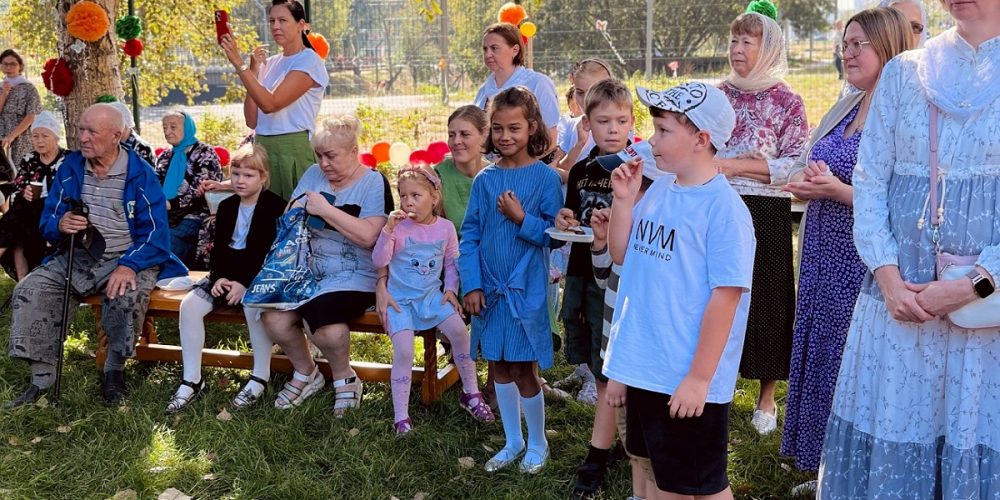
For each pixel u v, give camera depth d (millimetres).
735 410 4324
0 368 4840
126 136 5199
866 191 2734
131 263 4555
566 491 3613
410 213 4074
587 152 4145
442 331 4234
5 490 3586
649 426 2688
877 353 2742
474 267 3777
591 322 3568
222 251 4605
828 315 3346
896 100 2684
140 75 11117
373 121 11781
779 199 3918
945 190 2549
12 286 6625
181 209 5637
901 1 3664
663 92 2615
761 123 3914
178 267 4816
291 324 4312
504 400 3830
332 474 3754
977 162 2506
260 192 4672
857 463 2805
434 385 4379
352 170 4434
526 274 3697
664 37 12812
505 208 3654
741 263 2510
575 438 4070
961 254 2529
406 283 4148
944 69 2568
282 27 4980
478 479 3732
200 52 11695
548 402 4488
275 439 4023
